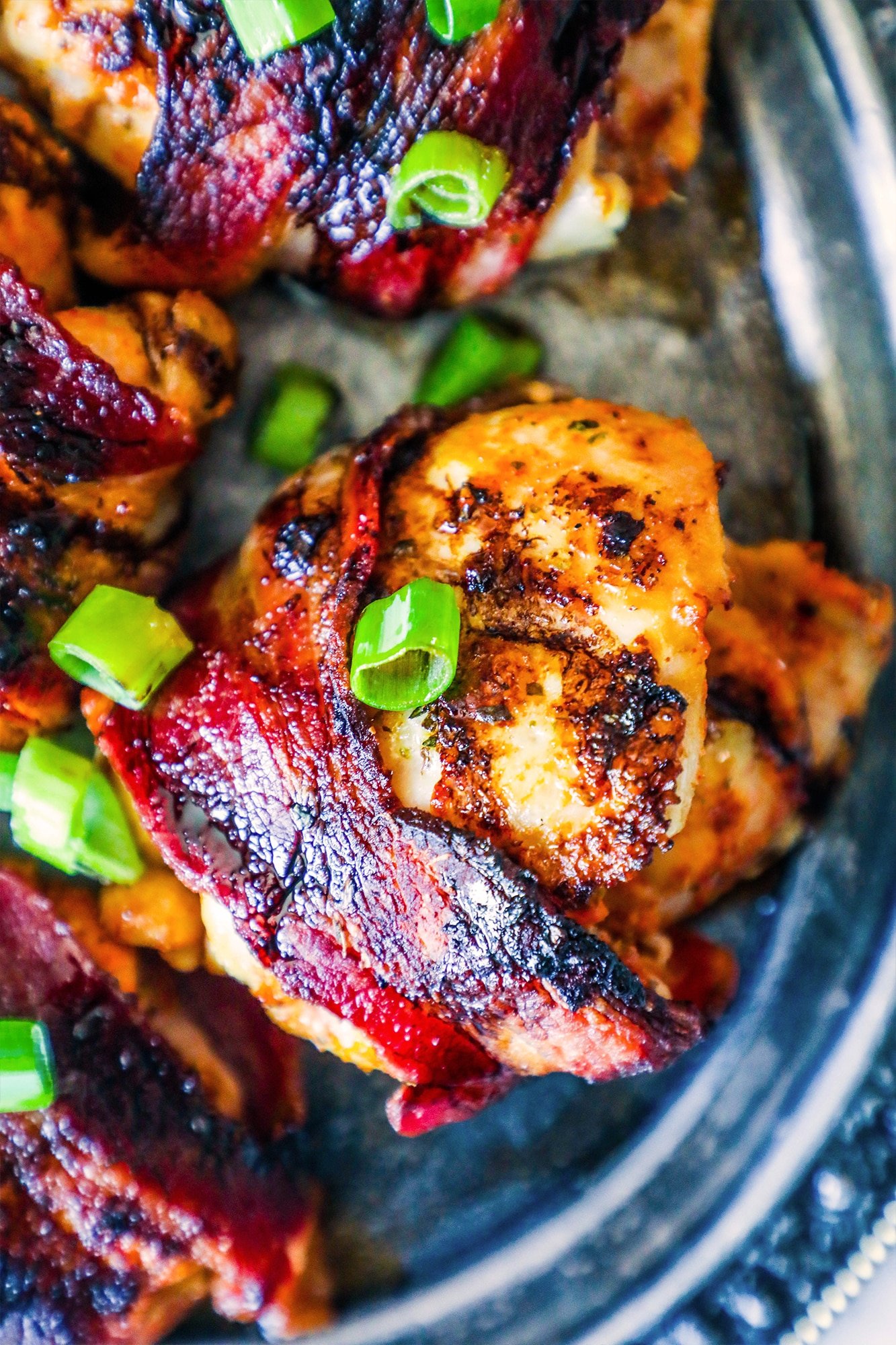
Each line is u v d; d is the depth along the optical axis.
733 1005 0.33
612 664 0.28
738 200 0.33
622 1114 0.33
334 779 0.28
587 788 0.28
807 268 0.33
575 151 0.30
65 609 0.30
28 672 0.29
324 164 0.29
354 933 0.28
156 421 0.29
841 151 0.32
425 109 0.29
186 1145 0.30
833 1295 0.32
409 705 0.28
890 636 0.32
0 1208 0.29
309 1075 0.33
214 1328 0.32
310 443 0.33
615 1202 0.33
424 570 0.28
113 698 0.29
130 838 0.31
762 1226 0.32
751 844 0.31
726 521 0.34
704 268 0.34
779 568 0.32
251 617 0.29
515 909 0.28
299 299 0.33
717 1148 0.33
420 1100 0.29
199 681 0.29
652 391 0.34
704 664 0.28
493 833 0.28
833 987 0.33
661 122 0.32
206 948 0.31
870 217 0.32
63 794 0.30
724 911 0.33
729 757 0.30
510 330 0.33
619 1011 0.28
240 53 0.28
